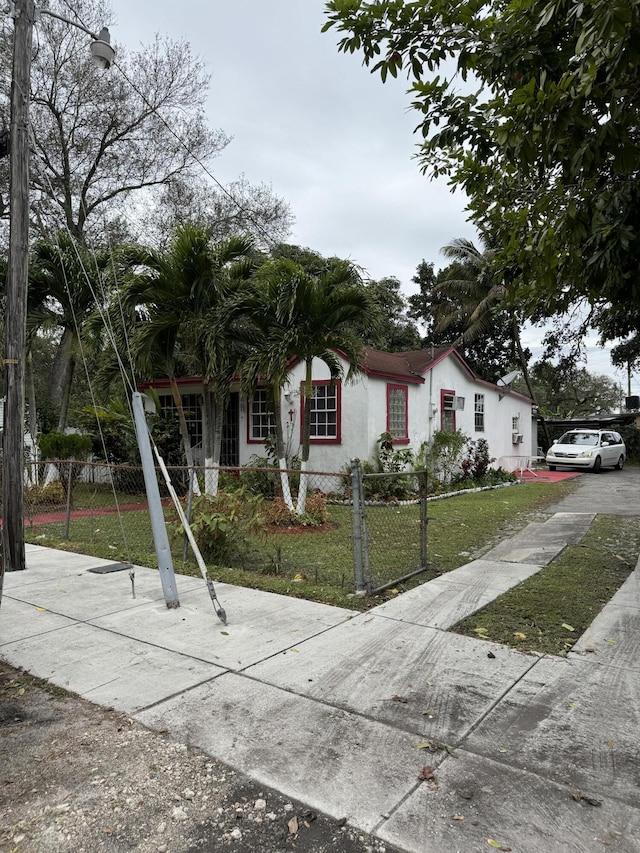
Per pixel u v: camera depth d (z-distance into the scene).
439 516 10.64
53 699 3.49
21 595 5.70
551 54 3.82
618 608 5.07
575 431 22.92
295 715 3.24
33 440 14.13
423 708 3.29
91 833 2.36
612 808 2.43
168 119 19.81
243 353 10.48
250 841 2.30
